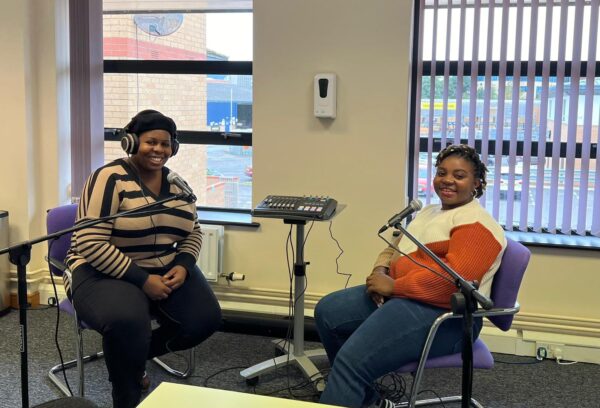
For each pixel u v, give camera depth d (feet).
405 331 6.52
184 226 8.06
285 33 10.30
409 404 6.63
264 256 10.93
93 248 7.21
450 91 10.03
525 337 9.79
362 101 10.12
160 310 7.83
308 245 10.69
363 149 10.23
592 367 9.46
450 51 9.91
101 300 7.04
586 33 9.43
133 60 11.94
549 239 9.78
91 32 11.38
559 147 9.75
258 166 10.71
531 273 9.82
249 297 11.08
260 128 10.61
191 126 11.94
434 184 7.28
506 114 9.88
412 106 10.30
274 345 9.87
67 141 11.73
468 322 4.79
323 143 10.38
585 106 9.57
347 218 10.45
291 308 10.60
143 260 7.78
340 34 10.08
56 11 11.19
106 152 12.23
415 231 7.50
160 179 7.97
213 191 12.05
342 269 10.61
